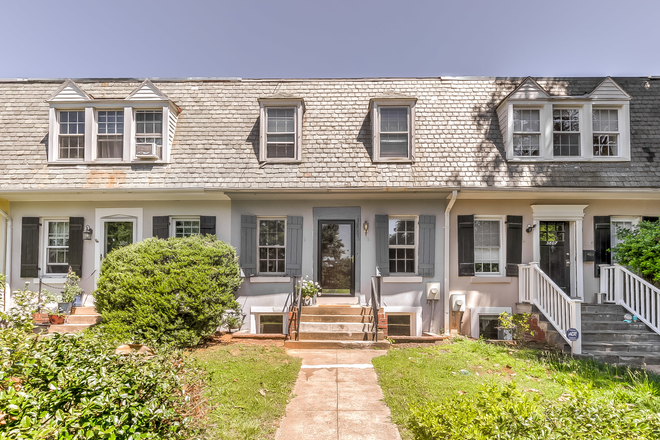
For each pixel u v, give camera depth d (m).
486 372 6.49
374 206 9.98
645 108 10.83
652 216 10.00
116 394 2.91
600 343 8.14
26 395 2.54
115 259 8.29
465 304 9.81
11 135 10.38
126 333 7.55
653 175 9.78
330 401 5.39
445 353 7.54
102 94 11.09
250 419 4.70
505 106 10.26
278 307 9.75
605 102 10.20
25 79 11.35
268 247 10.20
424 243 9.81
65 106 10.12
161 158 10.11
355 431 4.60
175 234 10.27
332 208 10.02
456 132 10.46
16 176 9.73
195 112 10.90
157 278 7.91
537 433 2.98
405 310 9.67
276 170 9.99
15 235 10.03
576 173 9.83
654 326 8.48
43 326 9.15
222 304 8.73
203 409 4.69
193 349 7.80
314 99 11.14
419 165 9.98
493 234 10.23
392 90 11.26
